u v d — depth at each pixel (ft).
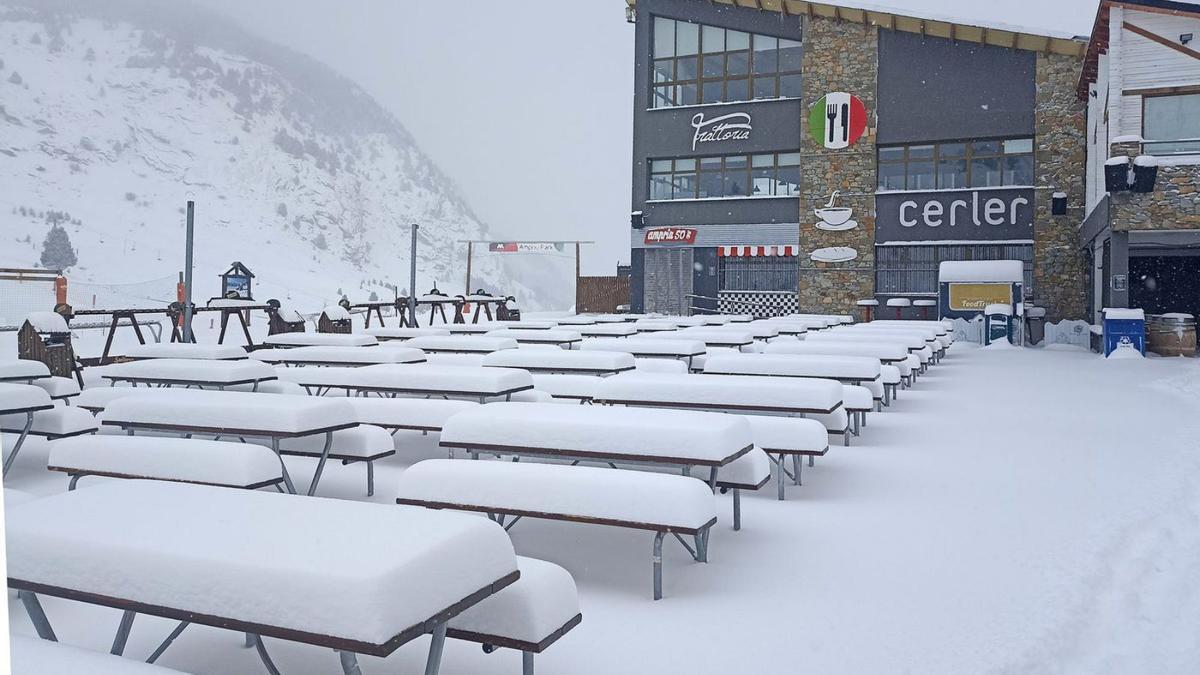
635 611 12.72
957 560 15.19
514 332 43.96
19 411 20.13
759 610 12.76
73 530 8.93
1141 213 56.59
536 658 11.01
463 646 11.43
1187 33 59.98
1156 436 28.04
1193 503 19.16
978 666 10.82
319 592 7.59
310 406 17.88
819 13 85.10
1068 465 23.47
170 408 18.44
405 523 8.99
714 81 92.27
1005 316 73.26
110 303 123.24
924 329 53.57
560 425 16.17
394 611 7.56
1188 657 11.30
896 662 10.93
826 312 85.87
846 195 85.05
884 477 22.11
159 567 8.31
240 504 9.86
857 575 14.38
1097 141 69.87
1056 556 15.35
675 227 92.22
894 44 83.51
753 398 21.86
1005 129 80.07
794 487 21.06
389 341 50.72
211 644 11.41
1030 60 79.00
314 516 9.31
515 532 17.06
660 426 15.58
